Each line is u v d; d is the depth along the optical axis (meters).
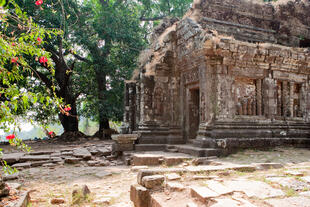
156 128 13.33
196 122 13.15
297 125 12.44
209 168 6.00
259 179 5.09
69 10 18.66
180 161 9.40
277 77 12.18
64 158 11.48
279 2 16.27
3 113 3.52
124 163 11.18
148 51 16.53
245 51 11.15
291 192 4.21
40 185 7.02
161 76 13.70
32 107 20.47
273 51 11.76
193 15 14.50
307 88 13.08
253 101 11.80
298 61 12.45
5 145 18.12
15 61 3.96
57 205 5.34
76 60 21.28
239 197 4.00
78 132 22.22
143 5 26.31
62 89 20.69
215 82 10.94
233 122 10.92
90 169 9.51
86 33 20.98
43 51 4.32
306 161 8.16
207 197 3.95
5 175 7.71
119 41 21.59
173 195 4.41
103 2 23.84
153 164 9.80
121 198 5.62
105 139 21.88
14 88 3.76
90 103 24.78
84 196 5.55
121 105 22.28
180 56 13.46
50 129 4.57
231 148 9.98
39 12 17.22
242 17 15.42
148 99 13.49
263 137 11.27
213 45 10.70
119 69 22.08
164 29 16.61
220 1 14.83
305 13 16.95
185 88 13.38
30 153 12.45
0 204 4.53
